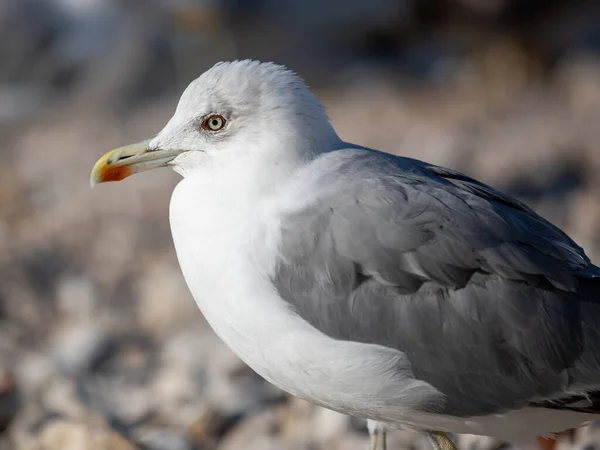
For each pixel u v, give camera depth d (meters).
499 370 7.68
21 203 21.11
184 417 11.20
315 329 7.67
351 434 10.32
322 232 7.70
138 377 12.67
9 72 30.42
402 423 8.23
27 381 12.28
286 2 27.62
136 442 10.34
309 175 7.96
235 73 8.22
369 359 7.62
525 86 25.86
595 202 16.22
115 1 29.36
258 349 7.88
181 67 29.17
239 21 27.72
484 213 7.83
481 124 22.80
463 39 27.09
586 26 28.98
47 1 30.39
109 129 26.28
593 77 25.50
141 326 14.48
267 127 8.05
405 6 27.23
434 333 7.62
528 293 7.67
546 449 9.23
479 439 9.91
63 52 30.03
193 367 12.25
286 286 7.68
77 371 12.79
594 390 7.74
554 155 19.50
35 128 27.36
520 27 25.77
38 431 10.79
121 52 29.39
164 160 8.36
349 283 7.65
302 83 8.27
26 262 17.02
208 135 8.19
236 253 7.79
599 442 9.58
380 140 21.89
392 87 27.81
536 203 17.17
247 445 10.38
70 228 19.12
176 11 27.89
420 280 7.64
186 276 8.13
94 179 8.48
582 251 8.30
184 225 8.06
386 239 7.64
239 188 7.96
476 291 7.64
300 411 10.87
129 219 19.12
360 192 7.78
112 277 16.30
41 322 15.05
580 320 7.73
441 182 8.12
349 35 28.73
